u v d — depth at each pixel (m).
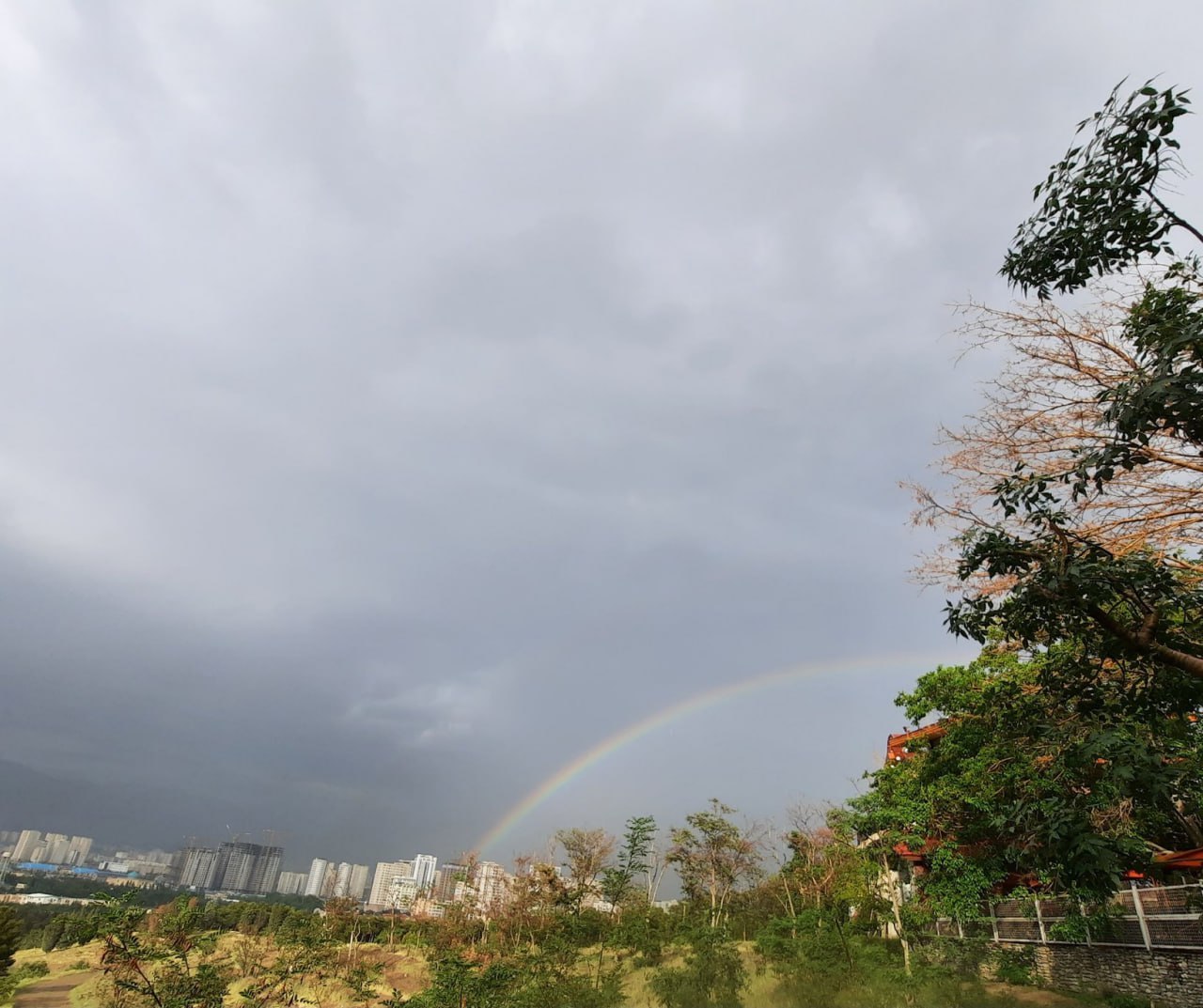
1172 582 5.17
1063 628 5.83
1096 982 15.86
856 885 21.70
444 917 30.55
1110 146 5.14
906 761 23.12
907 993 14.94
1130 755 5.13
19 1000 20.17
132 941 9.45
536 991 13.31
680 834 30.94
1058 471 8.96
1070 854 4.97
